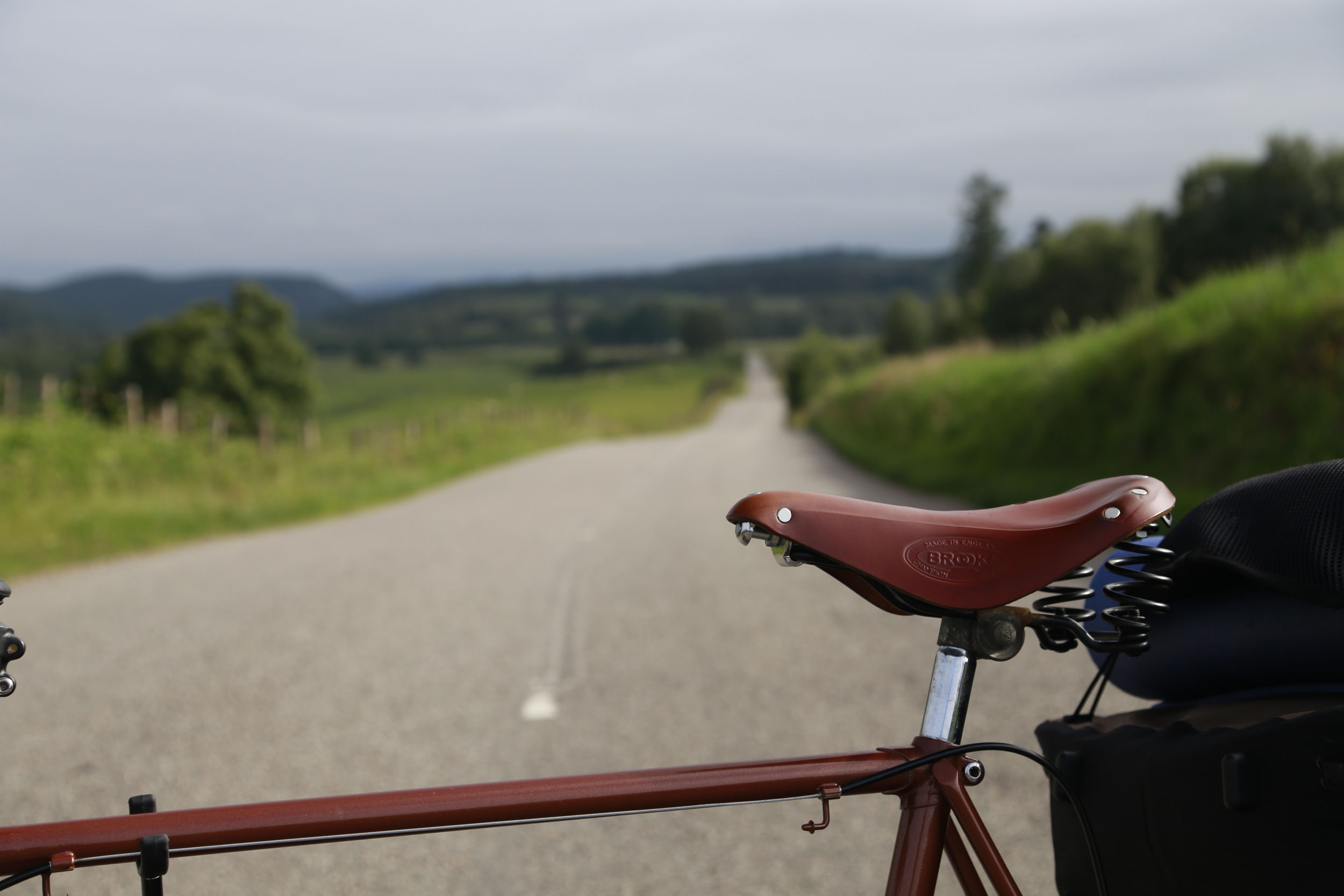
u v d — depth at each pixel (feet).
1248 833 3.88
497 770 12.50
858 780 3.93
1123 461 34.32
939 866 3.90
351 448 85.40
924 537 3.85
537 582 26.25
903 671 15.89
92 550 34.53
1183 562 4.48
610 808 3.85
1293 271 33.65
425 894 9.25
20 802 11.88
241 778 12.48
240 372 199.72
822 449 91.56
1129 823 4.37
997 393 52.54
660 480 61.67
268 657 18.85
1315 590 4.02
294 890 9.37
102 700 16.19
